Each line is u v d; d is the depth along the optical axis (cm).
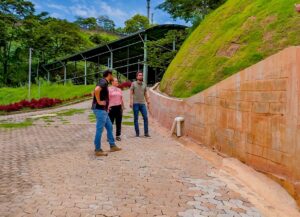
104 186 522
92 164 666
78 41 6612
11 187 514
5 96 4291
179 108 1031
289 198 475
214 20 1524
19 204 439
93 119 1523
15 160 708
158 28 3738
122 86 3300
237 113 662
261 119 576
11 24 5972
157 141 939
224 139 723
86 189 505
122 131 1119
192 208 438
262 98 571
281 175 518
